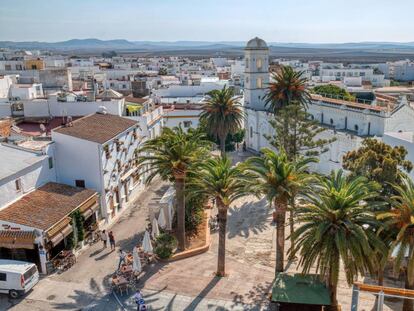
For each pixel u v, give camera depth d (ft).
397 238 78.13
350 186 88.74
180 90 350.43
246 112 265.34
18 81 327.06
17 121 189.47
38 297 101.35
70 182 144.66
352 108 190.60
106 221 145.79
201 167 115.14
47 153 137.18
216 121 210.79
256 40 257.34
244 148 272.31
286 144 155.22
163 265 116.98
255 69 259.80
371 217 85.46
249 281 107.86
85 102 193.98
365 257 85.56
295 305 88.84
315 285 91.35
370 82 506.07
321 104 211.41
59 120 192.85
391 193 102.32
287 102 205.05
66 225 118.42
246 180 105.29
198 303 98.27
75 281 108.68
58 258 116.67
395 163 101.81
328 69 595.06
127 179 166.09
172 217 143.84
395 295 71.00
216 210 159.63
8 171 119.03
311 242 87.30
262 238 133.80
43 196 126.72
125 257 114.62
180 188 121.39
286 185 99.09
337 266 85.25
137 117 192.85
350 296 100.12
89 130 150.00
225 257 121.49
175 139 125.49
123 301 99.60
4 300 100.32
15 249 112.37
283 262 109.19
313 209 87.10
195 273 112.27
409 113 174.50
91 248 127.85
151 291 103.65
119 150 157.99
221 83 358.64
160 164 122.21
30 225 109.81
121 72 541.75
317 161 109.40
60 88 321.11
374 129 177.99
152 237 127.24
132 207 164.76
